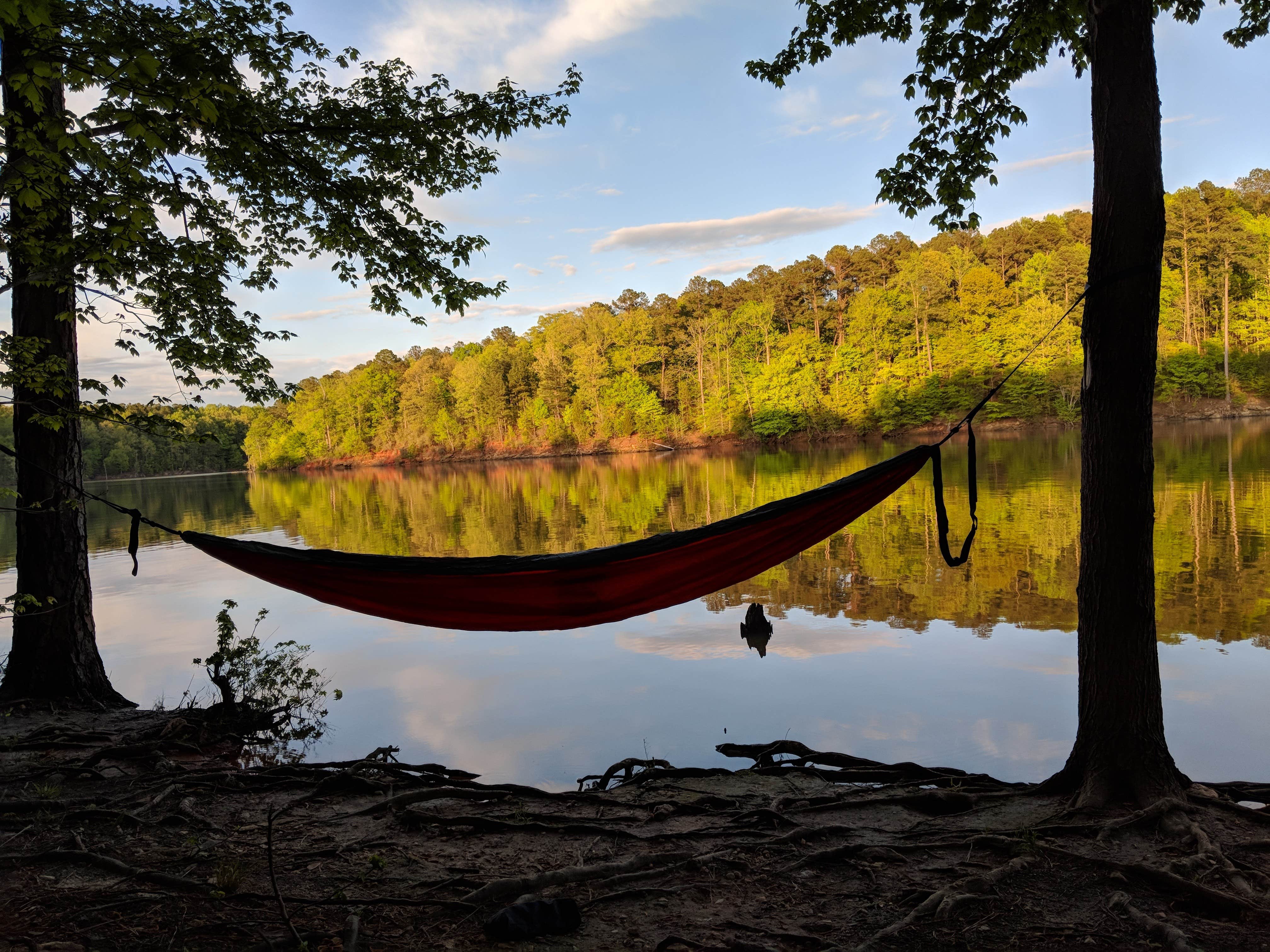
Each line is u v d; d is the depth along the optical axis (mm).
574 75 8164
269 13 7078
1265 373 57969
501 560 3988
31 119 6336
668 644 9523
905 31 6523
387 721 7387
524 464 72312
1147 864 3354
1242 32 6238
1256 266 60406
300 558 4113
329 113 7777
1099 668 4203
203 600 14328
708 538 3932
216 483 77188
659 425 74562
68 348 7410
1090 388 4242
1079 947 2889
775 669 8297
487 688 8250
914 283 66312
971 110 6641
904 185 7094
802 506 3914
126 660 10195
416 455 92812
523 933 3133
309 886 3703
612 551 3947
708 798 4766
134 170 5281
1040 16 5891
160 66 4715
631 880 3627
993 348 59906
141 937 3176
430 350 117062
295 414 107125
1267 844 3525
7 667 7527
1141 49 4098
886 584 12227
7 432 41312
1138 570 4125
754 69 6973
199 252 7004
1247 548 12883
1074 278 61688
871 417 62281
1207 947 2830
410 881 3734
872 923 3164
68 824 4555
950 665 8133
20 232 5957
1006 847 3695
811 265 77875
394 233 8297
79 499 7453
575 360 79812
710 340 75562
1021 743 6090
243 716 7504
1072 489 22734
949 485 25625
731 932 3135
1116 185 4121
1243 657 7715
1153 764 4086
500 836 4324
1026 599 10820
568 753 6355
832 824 4254
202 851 4113
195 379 7488
